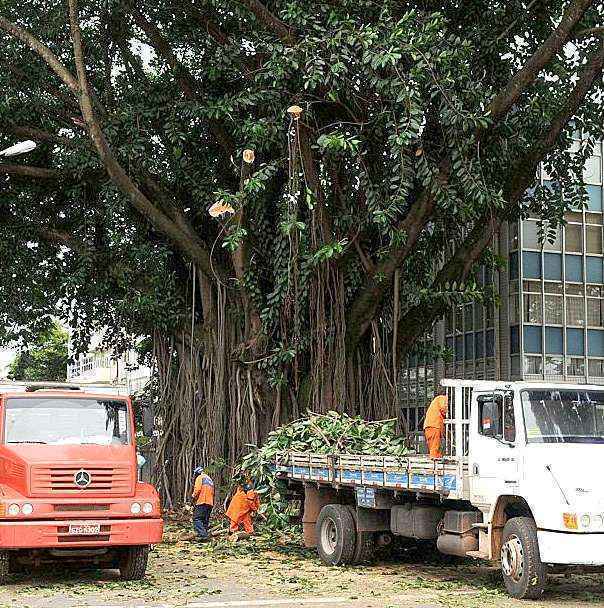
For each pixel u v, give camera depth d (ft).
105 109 79.20
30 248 89.35
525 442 39.45
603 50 66.23
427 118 66.74
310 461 53.83
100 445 45.29
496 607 36.40
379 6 62.95
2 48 76.02
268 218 73.87
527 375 110.42
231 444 72.54
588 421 40.73
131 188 72.23
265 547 57.98
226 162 78.13
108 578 45.78
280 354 69.97
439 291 71.87
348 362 70.85
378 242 72.49
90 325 96.53
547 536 37.42
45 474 42.80
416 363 126.52
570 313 113.29
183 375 79.41
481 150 68.59
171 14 73.31
